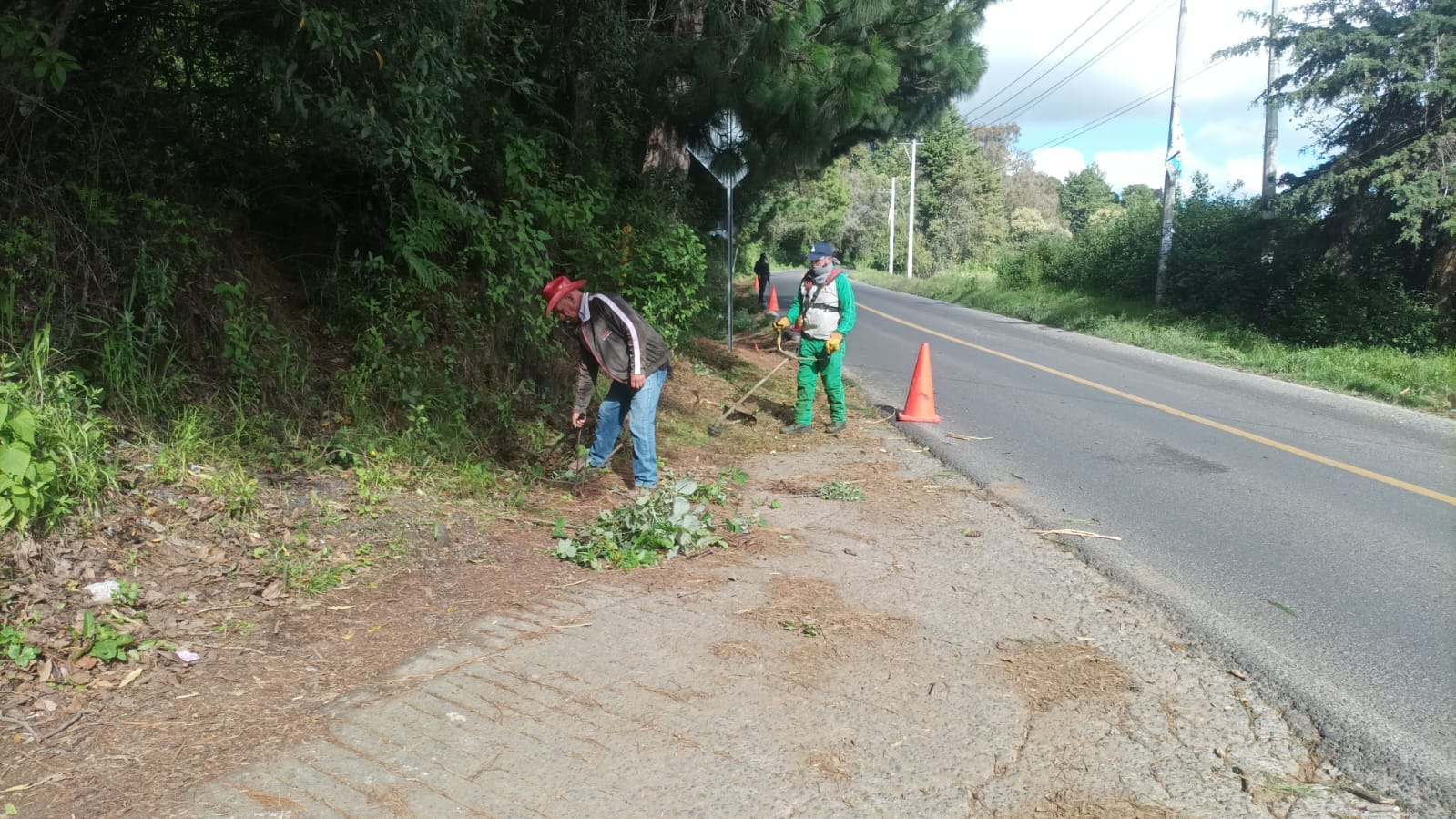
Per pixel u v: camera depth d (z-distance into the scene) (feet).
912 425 28.58
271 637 11.54
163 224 17.30
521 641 12.02
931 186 240.32
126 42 17.98
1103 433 28.71
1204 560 16.84
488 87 26.99
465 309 22.41
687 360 34.91
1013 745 10.03
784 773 9.32
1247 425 31.40
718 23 37.37
